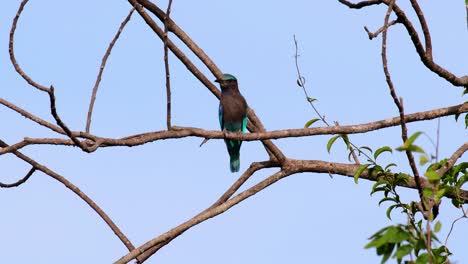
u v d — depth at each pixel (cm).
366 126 1202
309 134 1184
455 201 1190
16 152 1271
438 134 820
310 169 1385
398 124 1219
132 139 1055
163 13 1379
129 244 1287
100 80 1061
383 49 1012
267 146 1370
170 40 1410
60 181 1291
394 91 1002
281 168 1389
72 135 987
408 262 755
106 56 1071
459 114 1262
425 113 1236
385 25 1029
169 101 1069
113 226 1290
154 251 1284
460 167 1181
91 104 1052
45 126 1101
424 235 763
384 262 736
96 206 1294
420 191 1026
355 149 1320
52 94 927
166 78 1055
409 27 1162
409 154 1007
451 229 1009
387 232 742
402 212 1193
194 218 1233
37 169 1288
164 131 1088
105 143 1037
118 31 1077
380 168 1275
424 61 1205
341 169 1375
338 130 1187
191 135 1105
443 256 981
